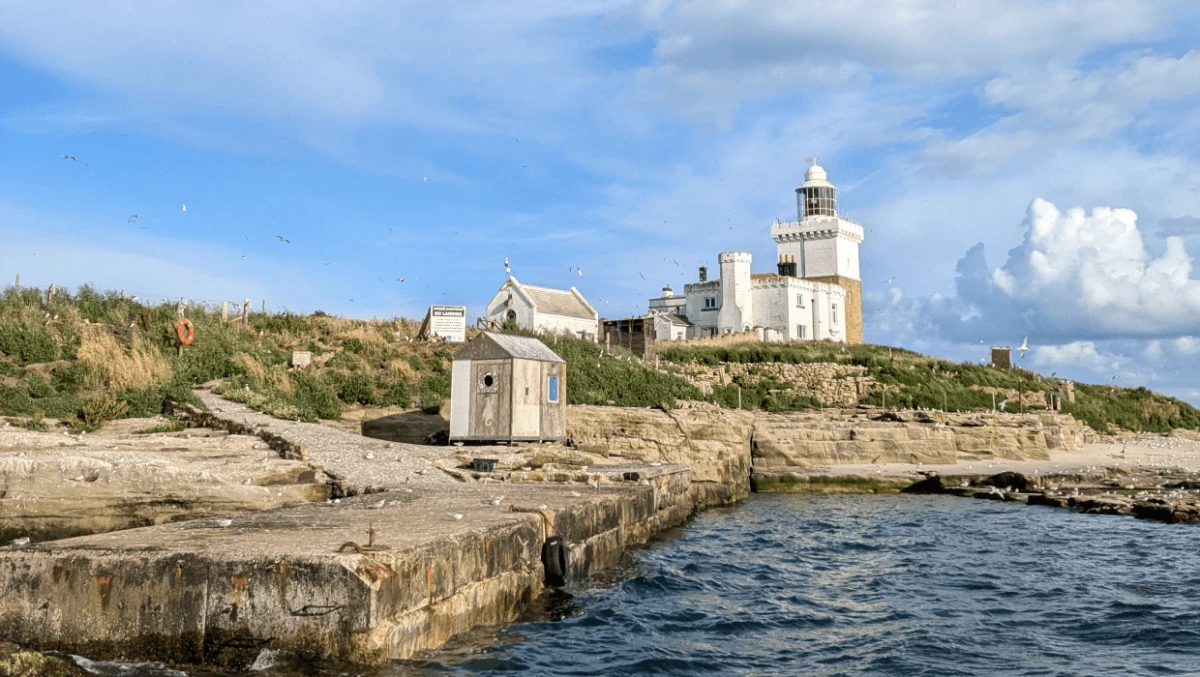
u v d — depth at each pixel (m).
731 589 16.78
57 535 15.95
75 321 31.20
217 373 31.31
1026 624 14.26
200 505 16.48
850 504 32.50
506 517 13.38
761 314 70.88
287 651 9.05
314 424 26.91
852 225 80.00
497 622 12.21
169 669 8.97
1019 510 30.06
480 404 26.84
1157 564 19.41
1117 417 62.91
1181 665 11.91
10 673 8.15
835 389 53.94
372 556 9.40
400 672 9.40
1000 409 55.47
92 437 21.19
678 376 47.25
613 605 14.75
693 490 30.52
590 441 31.22
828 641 13.23
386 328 41.22
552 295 57.22
